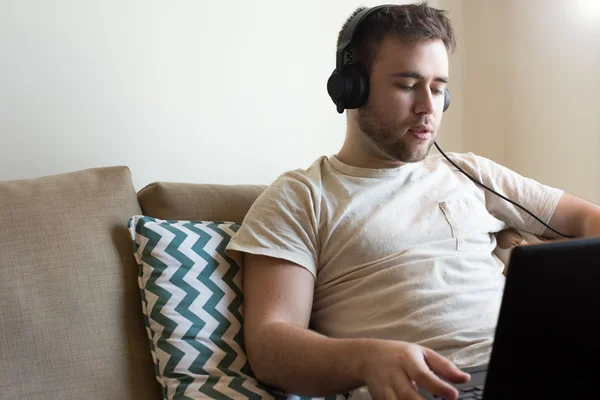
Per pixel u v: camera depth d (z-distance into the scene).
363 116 1.21
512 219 1.36
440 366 0.75
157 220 1.17
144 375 1.08
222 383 1.03
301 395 0.96
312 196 1.20
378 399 0.78
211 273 1.13
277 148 1.72
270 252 1.11
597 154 1.79
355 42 1.21
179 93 1.56
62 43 1.40
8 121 1.34
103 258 1.11
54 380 1.00
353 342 0.88
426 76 1.17
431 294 1.12
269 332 1.00
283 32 1.73
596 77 1.77
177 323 1.06
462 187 1.31
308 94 1.78
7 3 1.34
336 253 1.17
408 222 1.20
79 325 1.04
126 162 1.48
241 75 1.66
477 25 2.10
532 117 1.97
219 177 1.62
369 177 1.24
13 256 1.03
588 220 1.30
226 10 1.63
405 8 1.22
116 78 1.47
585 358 0.61
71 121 1.41
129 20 1.49
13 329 0.99
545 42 1.91
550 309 0.59
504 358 0.60
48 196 1.12
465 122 2.14
